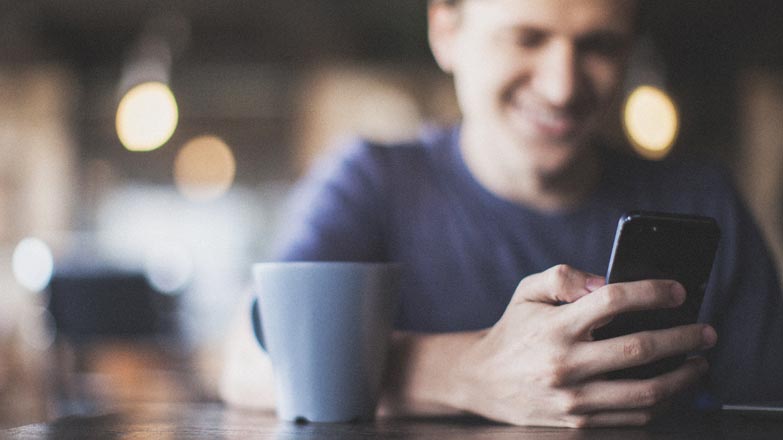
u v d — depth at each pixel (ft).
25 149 26.25
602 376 2.69
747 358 4.25
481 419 2.87
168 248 17.44
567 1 3.65
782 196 24.52
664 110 21.25
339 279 2.64
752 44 23.52
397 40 24.30
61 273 10.01
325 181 4.71
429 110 26.14
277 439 2.19
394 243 4.52
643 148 21.84
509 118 3.96
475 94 4.02
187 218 26.84
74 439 2.20
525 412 2.68
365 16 22.70
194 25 23.97
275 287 2.66
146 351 10.27
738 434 2.25
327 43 24.86
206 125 26.73
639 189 4.44
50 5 22.72
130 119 22.52
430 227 4.46
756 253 4.50
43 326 10.57
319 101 26.48
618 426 2.60
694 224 2.60
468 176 4.47
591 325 2.56
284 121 26.63
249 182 26.73
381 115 26.27
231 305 24.23
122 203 26.89
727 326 4.35
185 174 26.91
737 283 4.41
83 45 25.77
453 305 4.37
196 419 2.79
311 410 2.67
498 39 3.82
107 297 10.01
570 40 3.72
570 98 3.75
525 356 2.67
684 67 24.90
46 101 26.30
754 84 24.82
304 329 2.65
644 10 3.95
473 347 2.90
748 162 24.88
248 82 26.55
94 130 26.94
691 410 3.02
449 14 4.27
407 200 4.55
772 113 24.75
